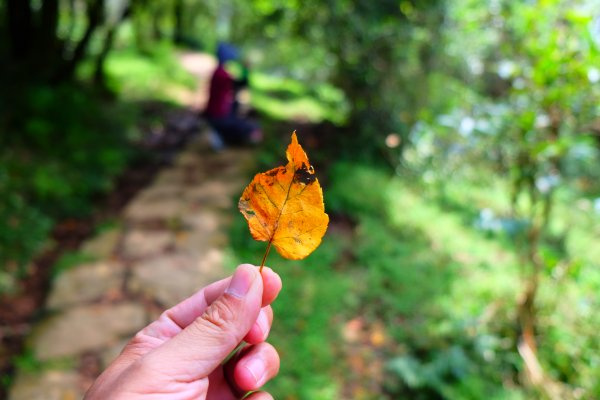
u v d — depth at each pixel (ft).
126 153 19.44
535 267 9.58
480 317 10.61
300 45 27.12
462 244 14.60
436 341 10.02
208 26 65.41
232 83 21.63
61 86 21.09
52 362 9.02
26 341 9.49
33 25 20.25
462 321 10.36
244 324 3.21
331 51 21.26
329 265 12.90
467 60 19.65
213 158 20.59
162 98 27.50
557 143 7.93
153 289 11.45
